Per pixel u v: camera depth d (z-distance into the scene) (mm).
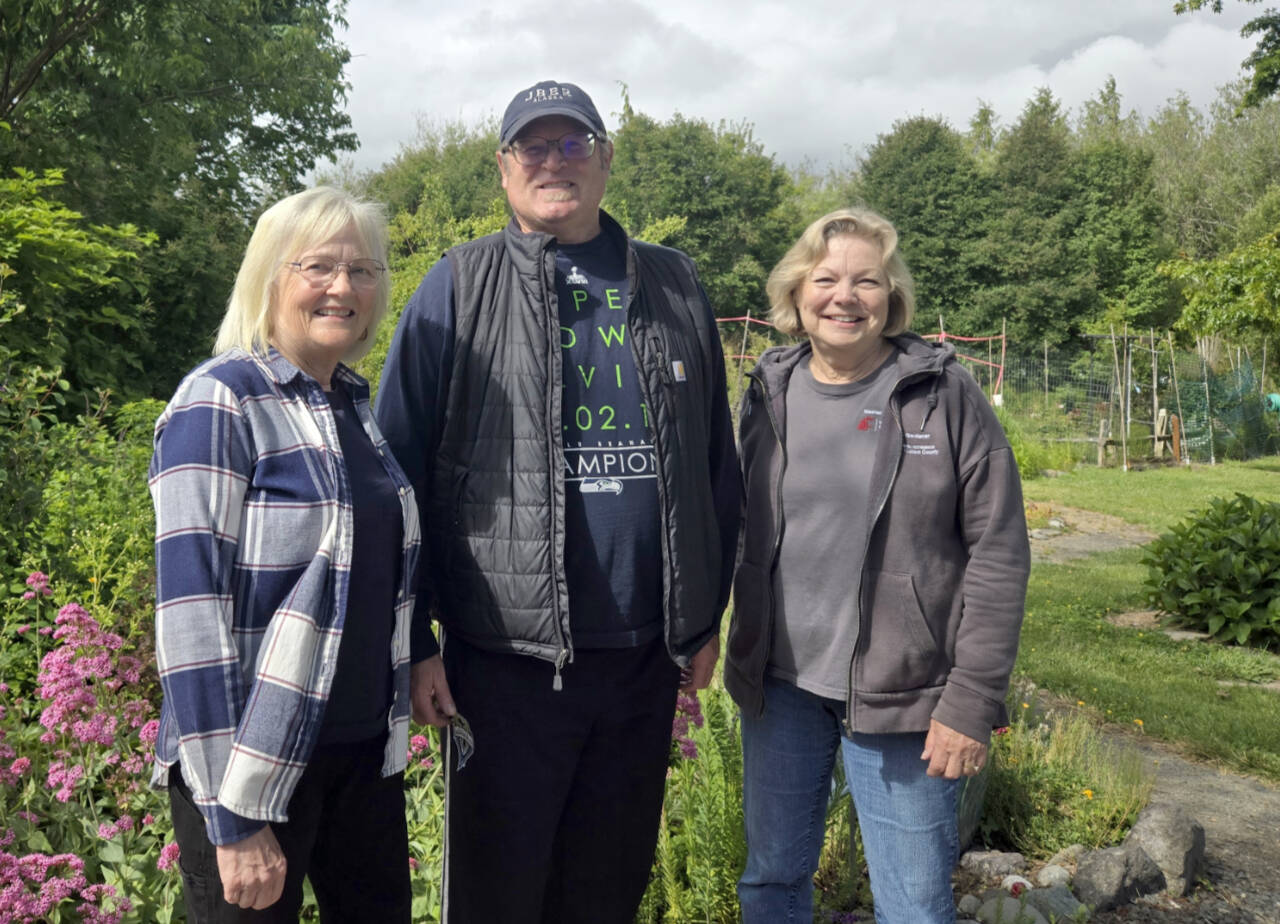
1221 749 4633
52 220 7699
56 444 4102
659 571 2096
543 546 1948
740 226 33625
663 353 2113
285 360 1656
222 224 15742
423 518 2045
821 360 2211
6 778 2408
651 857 2254
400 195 35625
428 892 2420
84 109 11133
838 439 2133
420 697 2016
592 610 2016
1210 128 42906
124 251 8656
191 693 1430
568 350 2047
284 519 1538
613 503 2023
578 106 2037
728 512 2328
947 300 34969
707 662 2312
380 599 1694
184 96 13281
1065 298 32938
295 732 1487
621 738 2141
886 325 2178
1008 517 1990
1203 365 22531
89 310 10375
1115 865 3057
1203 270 14562
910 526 2014
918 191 34906
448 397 2010
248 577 1513
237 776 1438
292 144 17203
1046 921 2883
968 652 1975
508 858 2053
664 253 2295
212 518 1483
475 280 2039
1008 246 33625
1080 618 7438
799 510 2160
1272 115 39906
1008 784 3518
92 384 8805
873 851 2113
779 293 2230
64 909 2158
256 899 1478
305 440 1604
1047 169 34156
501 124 2125
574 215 2076
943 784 2061
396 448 1973
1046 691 5609
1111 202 34031
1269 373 27438
